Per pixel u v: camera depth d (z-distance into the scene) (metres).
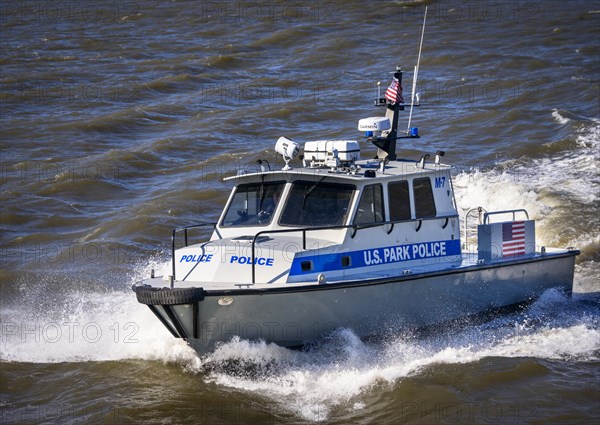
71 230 30.00
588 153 35.22
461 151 36.44
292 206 18.61
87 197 33.50
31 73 55.62
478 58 55.22
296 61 56.75
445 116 42.28
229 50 61.09
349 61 56.25
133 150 38.34
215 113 44.81
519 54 56.34
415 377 17.28
